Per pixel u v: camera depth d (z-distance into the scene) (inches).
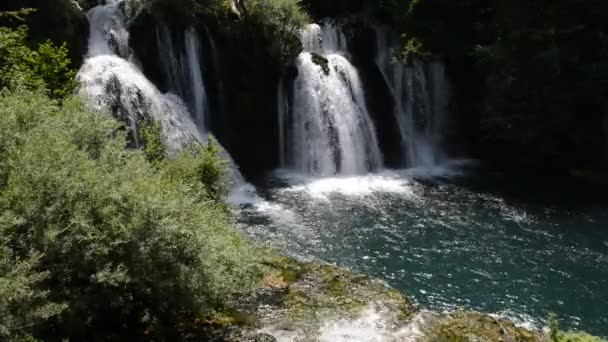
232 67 1178.6
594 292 770.8
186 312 537.3
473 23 1379.2
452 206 1052.5
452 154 1395.2
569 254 875.4
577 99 1252.5
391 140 1337.4
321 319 583.2
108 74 1005.2
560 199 1104.2
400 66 1370.6
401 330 574.6
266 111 1221.7
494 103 1284.4
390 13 1425.9
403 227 950.4
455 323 591.5
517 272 817.5
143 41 1083.3
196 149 826.2
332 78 1261.1
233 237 586.2
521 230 955.3
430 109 1402.6
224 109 1186.6
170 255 456.4
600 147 1263.5
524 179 1216.8
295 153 1248.8
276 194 1085.8
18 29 818.2
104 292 435.8
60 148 462.3
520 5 1283.2
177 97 1110.4
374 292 647.1
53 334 427.2
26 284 387.2
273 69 1206.9
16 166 444.8
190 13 1117.1
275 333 550.6
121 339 482.9
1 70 712.4
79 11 1050.1
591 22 1246.9
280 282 654.5
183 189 521.3
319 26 1353.3
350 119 1269.7
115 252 443.8
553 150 1279.5
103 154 522.0
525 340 572.4
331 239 895.1
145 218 449.4
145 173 528.7
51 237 407.5
